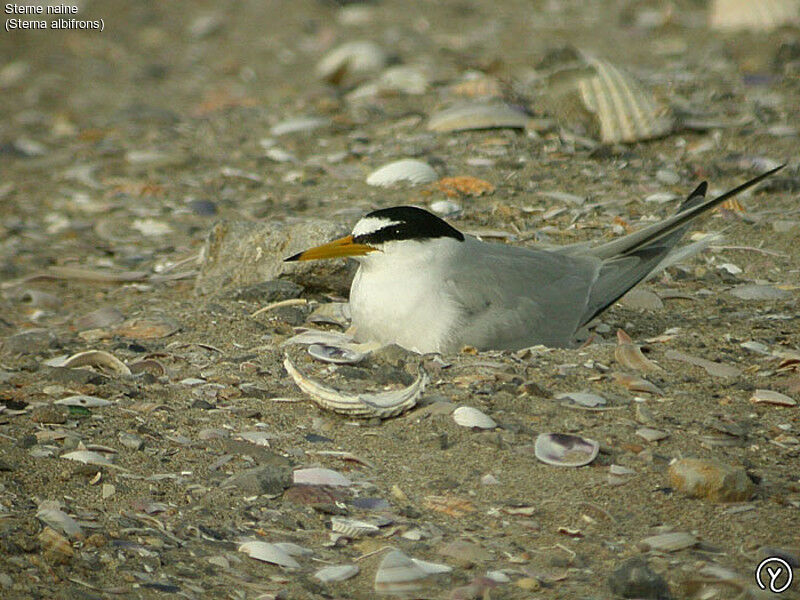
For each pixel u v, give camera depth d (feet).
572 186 48.47
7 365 34.83
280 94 73.05
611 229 43.29
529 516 24.54
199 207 52.85
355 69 73.51
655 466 26.14
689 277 39.91
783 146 51.16
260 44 90.48
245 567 22.79
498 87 61.41
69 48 94.73
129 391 30.91
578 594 21.57
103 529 23.71
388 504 25.18
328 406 29.25
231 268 40.83
